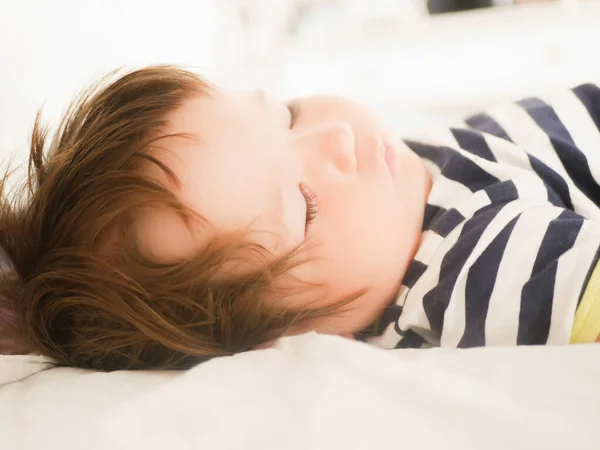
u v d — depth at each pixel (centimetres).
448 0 154
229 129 56
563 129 69
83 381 50
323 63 159
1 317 62
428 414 36
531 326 52
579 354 42
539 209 56
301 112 68
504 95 142
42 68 88
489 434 34
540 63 141
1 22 83
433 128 78
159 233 54
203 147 55
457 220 60
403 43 153
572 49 139
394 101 151
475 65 146
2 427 43
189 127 56
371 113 69
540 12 142
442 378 40
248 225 54
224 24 149
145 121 57
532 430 34
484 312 53
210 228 54
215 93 60
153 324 55
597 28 137
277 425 37
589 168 65
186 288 55
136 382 49
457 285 55
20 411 45
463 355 45
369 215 59
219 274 55
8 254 62
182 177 54
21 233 61
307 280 58
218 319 56
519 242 54
